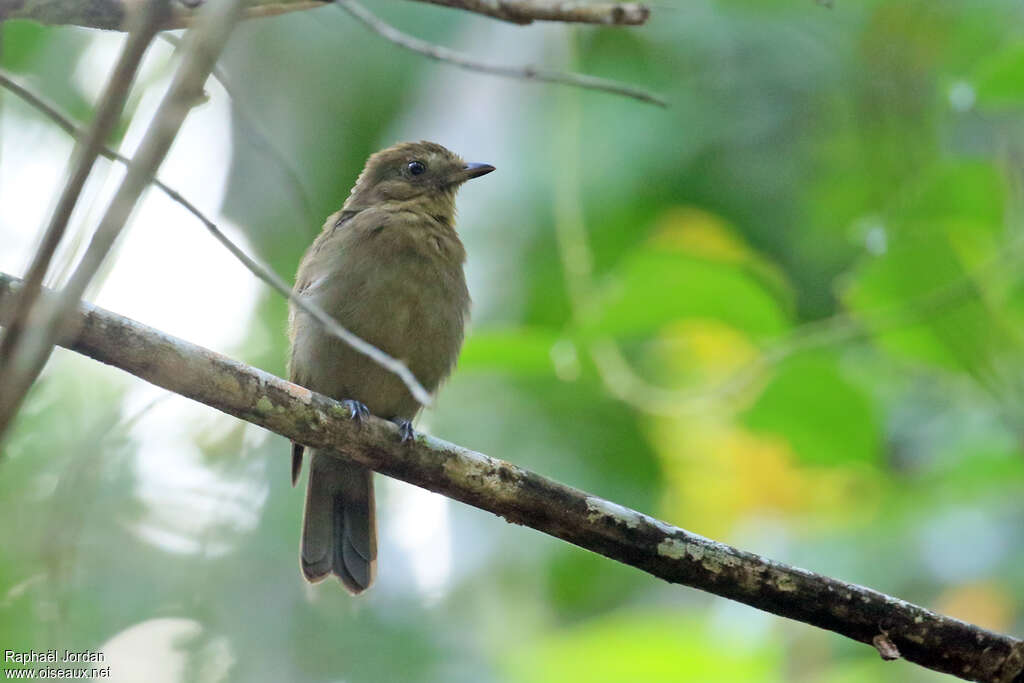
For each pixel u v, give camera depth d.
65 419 10.66
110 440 9.36
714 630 10.59
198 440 12.33
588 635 10.78
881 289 10.70
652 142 13.61
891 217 11.12
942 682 10.87
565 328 11.55
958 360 10.88
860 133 13.68
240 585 11.78
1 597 9.50
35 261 3.70
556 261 12.57
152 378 6.84
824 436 11.16
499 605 12.84
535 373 11.63
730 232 13.27
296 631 11.77
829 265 13.89
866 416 10.90
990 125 13.00
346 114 13.88
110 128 3.79
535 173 12.46
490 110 12.62
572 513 7.45
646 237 13.34
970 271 10.73
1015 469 11.60
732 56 14.00
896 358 11.53
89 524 11.20
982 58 13.34
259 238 13.23
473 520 13.11
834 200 13.80
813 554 11.52
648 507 13.14
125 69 3.80
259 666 11.43
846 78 13.81
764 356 10.41
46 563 6.33
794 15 14.15
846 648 11.15
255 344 13.12
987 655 7.36
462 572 12.83
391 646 12.01
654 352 13.48
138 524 11.55
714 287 10.00
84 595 10.94
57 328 3.62
